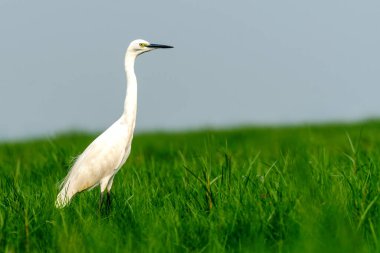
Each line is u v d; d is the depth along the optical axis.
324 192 11.31
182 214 11.50
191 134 33.41
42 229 10.88
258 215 10.47
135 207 12.02
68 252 9.82
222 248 9.52
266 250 9.60
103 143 14.73
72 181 14.52
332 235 9.62
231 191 12.02
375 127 32.72
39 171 17.42
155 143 29.34
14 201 12.23
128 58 15.22
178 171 15.82
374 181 12.18
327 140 25.58
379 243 9.19
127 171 16.69
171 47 15.33
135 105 15.09
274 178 13.05
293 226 10.14
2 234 10.53
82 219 11.28
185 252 9.77
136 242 10.08
